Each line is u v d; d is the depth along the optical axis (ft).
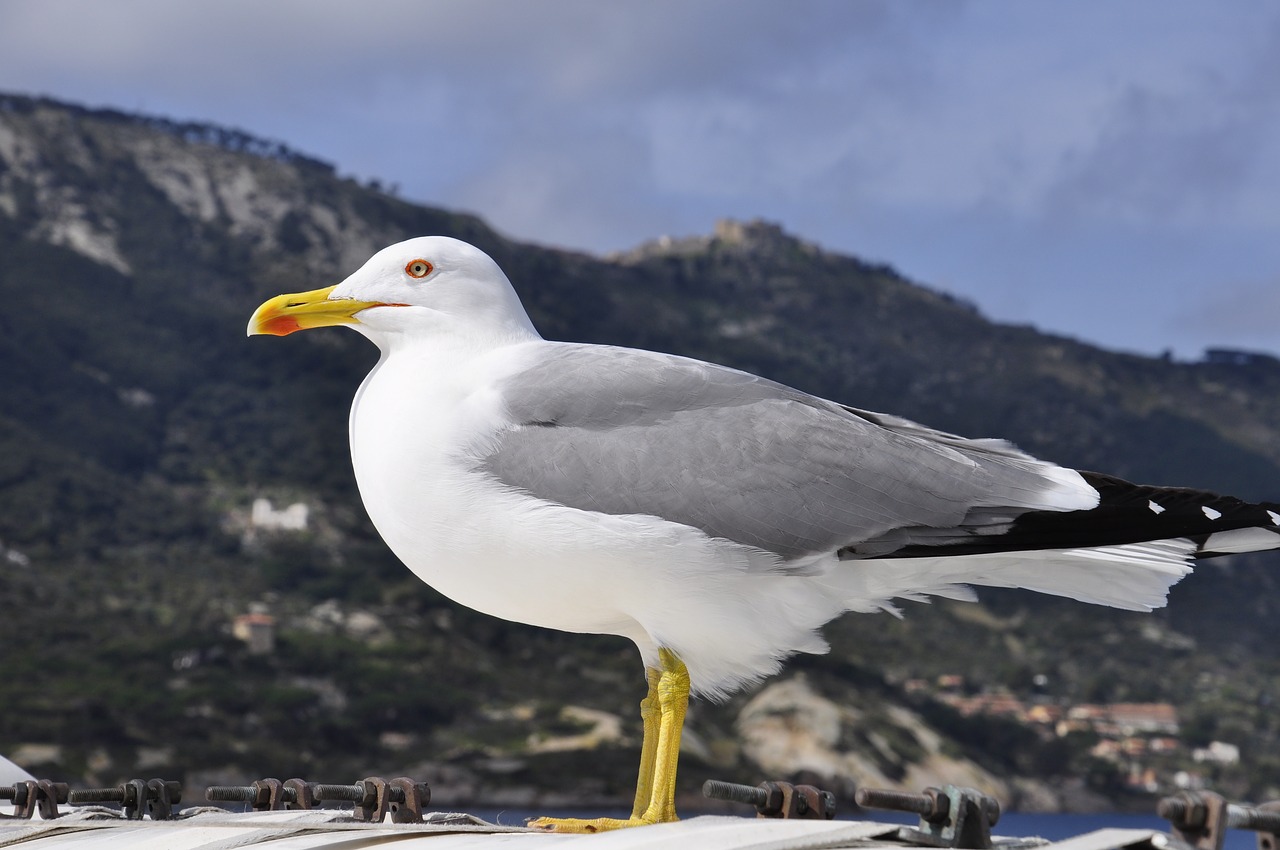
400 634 354.95
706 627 14.80
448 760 285.64
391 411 15.64
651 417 15.39
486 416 15.31
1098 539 14.97
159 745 268.21
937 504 15.24
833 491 15.16
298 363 513.86
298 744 283.79
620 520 14.43
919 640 431.84
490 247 648.38
